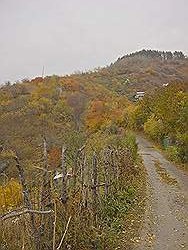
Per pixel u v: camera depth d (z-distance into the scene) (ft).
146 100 185.16
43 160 28.22
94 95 259.39
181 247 36.04
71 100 222.89
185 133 98.12
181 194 61.05
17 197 27.17
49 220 26.91
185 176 80.18
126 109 211.61
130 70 406.00
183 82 120.57
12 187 27.78
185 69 403.95
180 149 99.09
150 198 56.59
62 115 188.34
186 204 54.03
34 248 25.04
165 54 494.59
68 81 255.29
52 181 28.37
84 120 195.62
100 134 141.79
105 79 350.64
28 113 172.45
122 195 50.42
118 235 37.65
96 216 35.35
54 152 70.44
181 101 103.14
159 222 43.98
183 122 98.27
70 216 27.99
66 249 29.19
